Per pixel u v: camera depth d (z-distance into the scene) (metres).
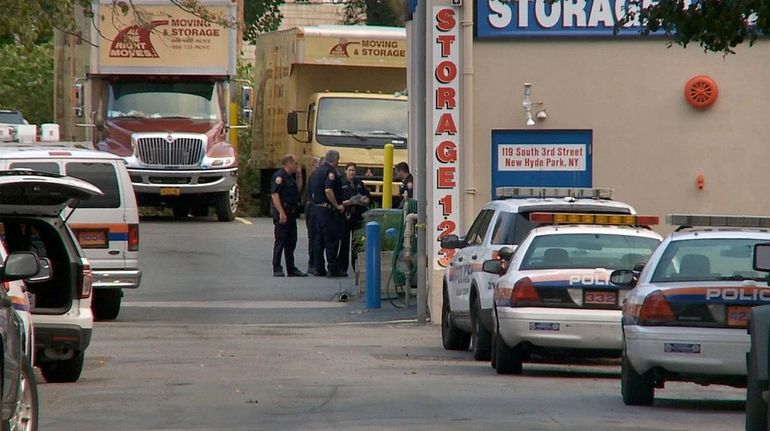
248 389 48.50
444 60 79.25
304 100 134.38
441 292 79.25
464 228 79.75
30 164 72.69
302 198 136.25
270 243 117.06
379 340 70.06
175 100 130.62
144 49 126.56
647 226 57.91
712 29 49.03
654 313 43.16
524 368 58.81
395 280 87.56
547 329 51.94
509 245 58.28
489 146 80.06
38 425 39.66
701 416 42.81
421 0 80.06
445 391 47.88
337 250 99.88
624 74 80.44
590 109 80.31
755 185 80.62
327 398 45.75
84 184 50.47
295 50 132.38
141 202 133.38
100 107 129.50
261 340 68.81
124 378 52.78
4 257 39.94
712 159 80.56
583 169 80.44
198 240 117.50
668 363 42.91
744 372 42.47
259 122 145.75
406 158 131.88
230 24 81.38
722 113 80.44
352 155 130.38
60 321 50.94
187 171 129.12
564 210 58.91
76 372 51.91
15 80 165.88
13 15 66.88
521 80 80.00
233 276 98.75
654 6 50.44
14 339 34.09
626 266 53.56
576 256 53.88
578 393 48.47
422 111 80.31
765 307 34.91
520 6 79.88
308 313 82.62
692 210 80.75
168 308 83.56
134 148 128.38
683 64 80.44
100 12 123.31
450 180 79.50
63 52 136.50
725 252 44.62
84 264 52.09
